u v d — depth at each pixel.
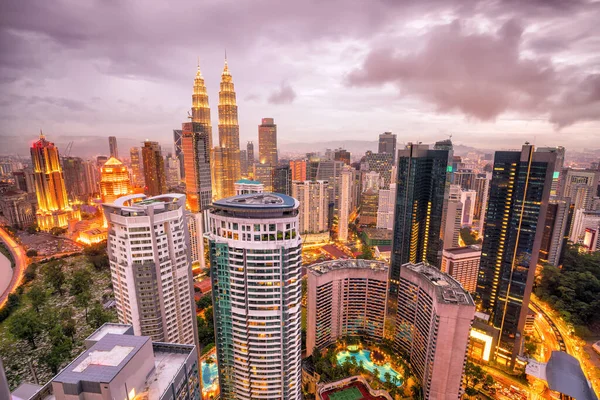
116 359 85.25
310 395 191.38
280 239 134.25
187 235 178.38
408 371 193.38
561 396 167.25
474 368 187.75
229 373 152.25
